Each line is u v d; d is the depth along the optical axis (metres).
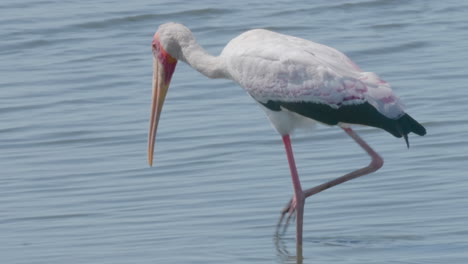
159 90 12.98
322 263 11.32
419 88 17.95
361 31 22.06
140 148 15.52
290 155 11.98
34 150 15.54
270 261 11.43
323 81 11.40
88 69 19.89
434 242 11.68
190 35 12.59
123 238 12.09
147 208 13.06
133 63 20.20
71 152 15.39
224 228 12.36
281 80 11.58
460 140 15.16
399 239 11.84
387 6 24.00
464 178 13.58
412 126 11.38
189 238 12.04
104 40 21.97
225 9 23.92
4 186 14.00
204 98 17.94
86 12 23.72
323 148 15.21
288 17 23.31
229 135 15.89
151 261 11.40
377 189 13.45
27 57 20.89
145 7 24.09
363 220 12.48
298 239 11.68
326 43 21.27
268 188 13.62
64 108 17.58
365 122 11.38
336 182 11.88
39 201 13.40
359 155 14.82
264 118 16.64
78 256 11.57
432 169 14.02
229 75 12.21
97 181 14.12
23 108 17.64
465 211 12.47
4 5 24.42
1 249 11.83
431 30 21.88
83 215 12.87
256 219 12.60
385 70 19.31
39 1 24.77
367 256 11.43
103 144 15.77
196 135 15.96
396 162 14.42
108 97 18.19
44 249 11.80
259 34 12.04
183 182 13.98
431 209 12.63
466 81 18.11
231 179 14.03
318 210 12.91
